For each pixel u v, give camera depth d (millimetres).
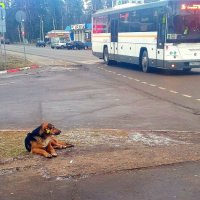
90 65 30656
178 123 10070
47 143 7320
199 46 20656
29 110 12516
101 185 5867
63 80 20953
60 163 6793
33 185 5973
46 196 5570
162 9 20625
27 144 7473
